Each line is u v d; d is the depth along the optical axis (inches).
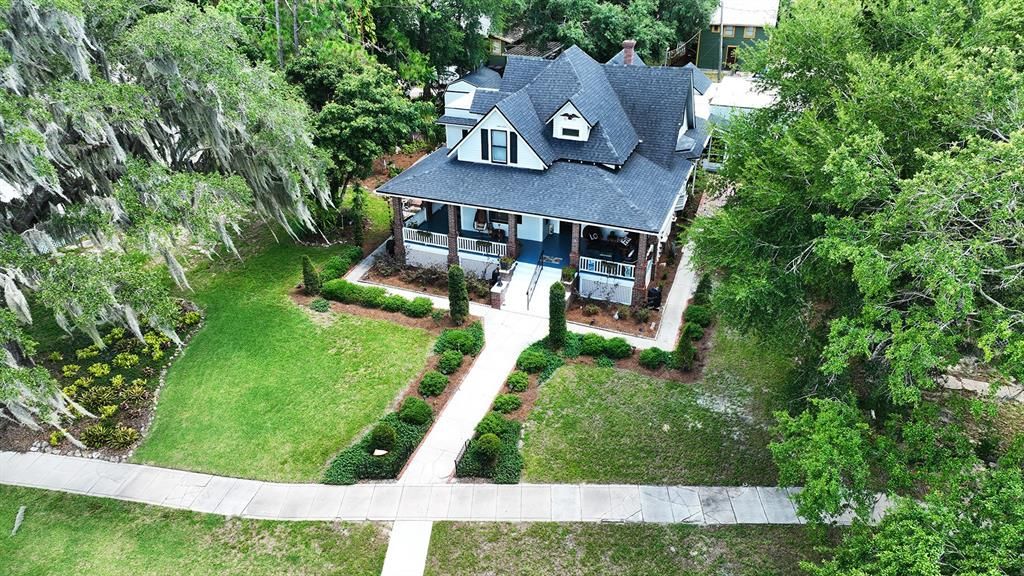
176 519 697.0
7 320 682.2
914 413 569.3
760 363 915.4
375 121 1168.8
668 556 654.5
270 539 674.8
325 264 1157.7
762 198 713.0
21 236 754.8
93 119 739.4
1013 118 539.8
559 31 1888.5
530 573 639.8
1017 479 449.4
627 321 1017.5
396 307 1034.7
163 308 808.3
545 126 1131.9
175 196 824.3
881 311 553.3
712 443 786.2
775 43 835.4
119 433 794.8
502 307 1042.7
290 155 991.6
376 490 727.1
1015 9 721.6
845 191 564.7
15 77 694.5
